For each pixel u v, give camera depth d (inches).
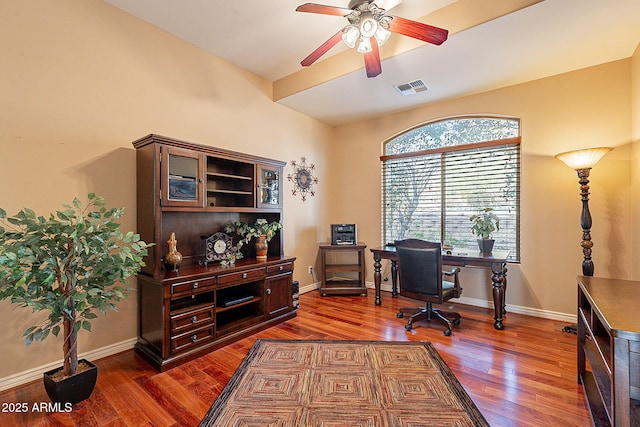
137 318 101.6
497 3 88.0
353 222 189.9
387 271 176.6
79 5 89.9
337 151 197.0
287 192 163.8
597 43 100.9
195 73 120.6
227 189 132.6
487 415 66.4
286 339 108.5
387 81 131.1
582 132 119.0
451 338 107.3
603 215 114.7
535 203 129.3
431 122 160.9
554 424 63.6
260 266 117.6
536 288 129.3
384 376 82.4
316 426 62.9
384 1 94.1
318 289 180.5
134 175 101.9
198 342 96.3
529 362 89.7
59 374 72.2
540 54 108.3
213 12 100.5
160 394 75.2
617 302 57.6
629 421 44.6
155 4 96.4
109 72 96.3
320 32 112.2
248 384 79.2
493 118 142.6
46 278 63.0
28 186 81.0
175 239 109.4
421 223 165.0
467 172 150.0
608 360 52.6
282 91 150.3
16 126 79.1
